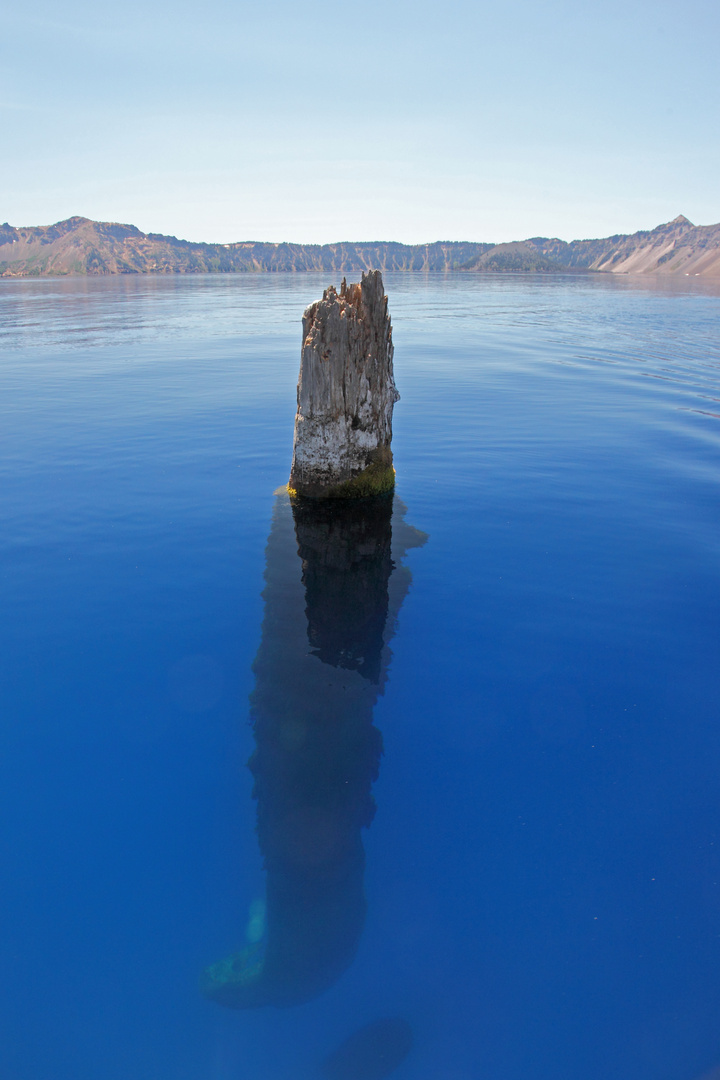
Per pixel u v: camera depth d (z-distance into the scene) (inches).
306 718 254.8
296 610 330.6
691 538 404.5
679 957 169.5
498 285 5418.3
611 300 3132.4
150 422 676.7
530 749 238.7
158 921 179.8
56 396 813.2
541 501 466.9
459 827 207.5
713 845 200.2
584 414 714.8
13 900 184.5
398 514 447.5
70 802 215.9
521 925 178.1
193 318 2066.9
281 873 192.4
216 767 231.0
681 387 876.6
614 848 199.8
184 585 354.0
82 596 340.8
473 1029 155.6
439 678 277.4
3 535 408.8
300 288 4778.5
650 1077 145.3
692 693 266.1
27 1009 159.6
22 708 257.4
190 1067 147.9
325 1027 156.0
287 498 473.1
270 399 785.6
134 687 271.0
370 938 174.9
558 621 317.1
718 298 3344.0
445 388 863.1
